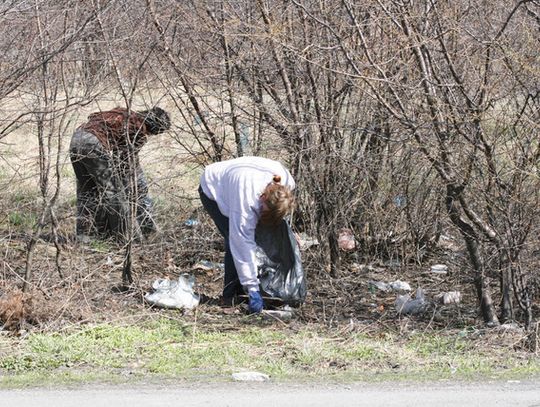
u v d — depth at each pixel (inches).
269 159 521.3
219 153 589.9
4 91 498.0
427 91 461.1
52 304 469.7
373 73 511.5
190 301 503.2
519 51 473.1
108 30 525.3
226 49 568.4
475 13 488.4
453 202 475.2
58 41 502.3
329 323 482.9
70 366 403.9
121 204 553.9
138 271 564.1
